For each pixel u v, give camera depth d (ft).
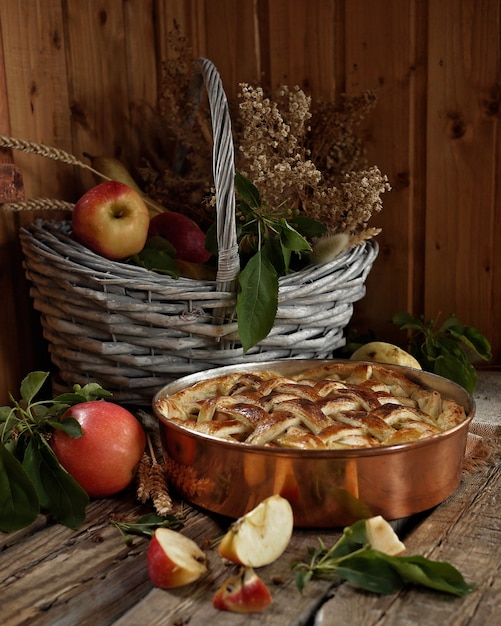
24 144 3.32
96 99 3.92
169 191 3.94
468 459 3.07
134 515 2.84
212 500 2.72
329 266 3.34
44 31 3.67
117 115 4.02
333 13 4.03
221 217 3.09
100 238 3.28
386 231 4.12
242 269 3.35
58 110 3.76
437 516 2.77
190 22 4.22
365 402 2.87
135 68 4.09
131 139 4.10
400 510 2.66
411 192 4.05
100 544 2.70
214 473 2.69
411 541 2.64
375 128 4.05
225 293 3.17
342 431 2.68
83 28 3.84
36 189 3.68
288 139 3.65
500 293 4.01
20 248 3.64
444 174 4.00
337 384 2.98
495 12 3.80
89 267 3.24
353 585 2.46
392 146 4.04
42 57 3.67
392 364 3.19
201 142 3.88
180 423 2.81
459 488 2.93
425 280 4.10
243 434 2.76
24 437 2.87
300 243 3.18
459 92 3.91
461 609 2.37
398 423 2.78
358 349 3.54
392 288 4.16
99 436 2.84
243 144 3.77
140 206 3.34
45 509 2.84
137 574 2.56
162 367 3.27
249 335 3.08
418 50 3.93
